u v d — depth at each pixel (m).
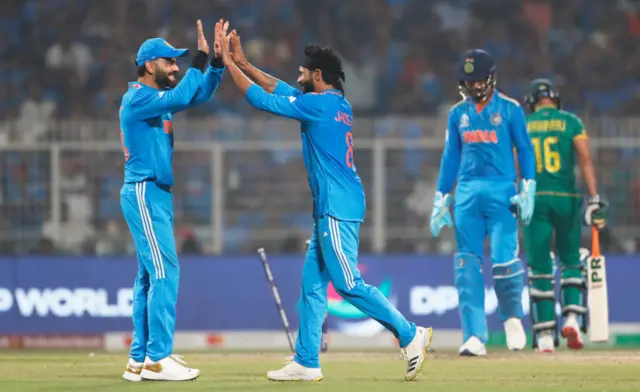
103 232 44.22
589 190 32.41
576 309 33.06
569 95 65.31
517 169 33.25
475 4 69.50
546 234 32.78
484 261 39.78
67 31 65.94
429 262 40.53
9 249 43.50
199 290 40.78
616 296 40.03
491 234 30.86
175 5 68.06
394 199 45.00
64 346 40.62
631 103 64.81
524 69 66.44
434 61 67.06
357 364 28.72
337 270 22.03
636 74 66.44
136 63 23.41
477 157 30.66
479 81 30.28
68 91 62.97
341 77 22.78
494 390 20.80
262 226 45.75
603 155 43.50
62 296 40.81
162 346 22.95
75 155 43.97
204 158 45.31
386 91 65.25
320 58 22.48
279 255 40.75
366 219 44.59
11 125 50.09
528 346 37.41
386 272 40.47
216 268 40.88
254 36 67.75
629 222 44.03
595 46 67.25
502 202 30.56
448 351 35.25
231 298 40.75
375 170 43.97
